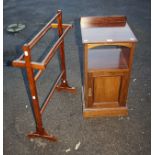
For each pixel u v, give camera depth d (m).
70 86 3.18
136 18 5.48
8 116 2.74
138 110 2.70
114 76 2.33
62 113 2.72
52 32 4.92
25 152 2.28
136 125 2.50
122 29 2.34
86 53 2.16
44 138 2.40
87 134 2.43
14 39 4.72
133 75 3.34
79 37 4.64
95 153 2.21
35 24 5.43
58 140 2.38
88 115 2.61
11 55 4.12
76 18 5.66
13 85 3.31
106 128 2.48
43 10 6.39
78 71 3.54
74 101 2.90
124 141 2.32
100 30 2.33
